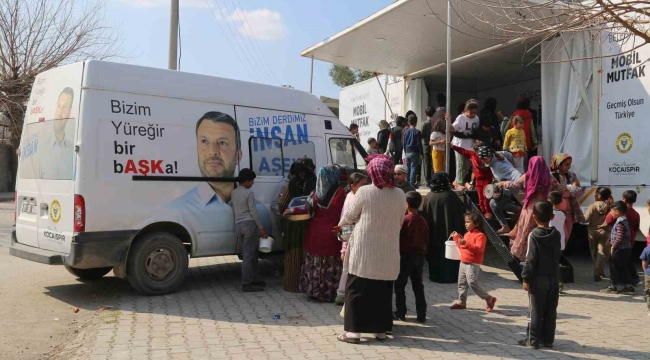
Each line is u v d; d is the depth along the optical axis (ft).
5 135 86.89
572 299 25.45
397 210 18.43
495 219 30.37
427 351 17.92
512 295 25.85
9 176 88.84
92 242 22.77
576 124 32.63
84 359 16.98
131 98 24.14
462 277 23.17
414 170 39.45
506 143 32.89
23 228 26.25
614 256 26.43
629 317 22.34
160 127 24.84
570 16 17.78
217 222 26.37
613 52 30.55
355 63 46.44
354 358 17.19
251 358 17.11
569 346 18.54
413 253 21.08
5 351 17.92
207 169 26.17
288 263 26.25
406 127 42.04
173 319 21.45
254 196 27.68
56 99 24.64
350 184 22.43
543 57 35.04
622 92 30.17
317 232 24.21
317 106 31.17
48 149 24.77
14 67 80.84
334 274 24.09
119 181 23.49
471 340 19.13
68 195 23.16
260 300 24.68
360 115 55.98
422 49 41.88
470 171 35.83
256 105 28.35
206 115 26.35
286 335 19.58
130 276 24.18
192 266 33.01
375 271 18.21
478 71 46.91
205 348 18.03
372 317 18.52
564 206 27.66
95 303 24.02
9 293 25.67
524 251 25.76
